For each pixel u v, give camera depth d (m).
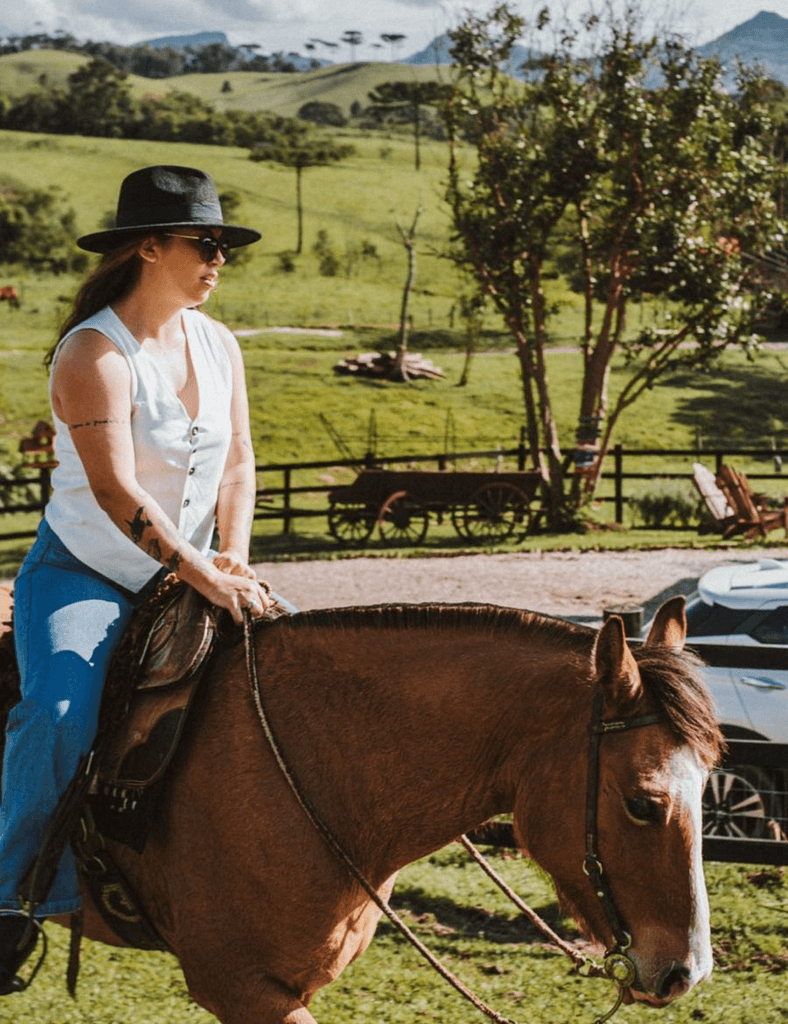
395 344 59.16
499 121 23.20
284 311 70.00
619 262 23.11
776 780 7.20
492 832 5.42
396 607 2.96
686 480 25.12
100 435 2.93
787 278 24.25
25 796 2.88
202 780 2.91
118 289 3.11
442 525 24.98
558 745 2.62
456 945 5.23
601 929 2.52
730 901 5.73
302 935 2.86
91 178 111.38
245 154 127.12
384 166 121.69
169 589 3.12
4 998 4.59
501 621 2.88
